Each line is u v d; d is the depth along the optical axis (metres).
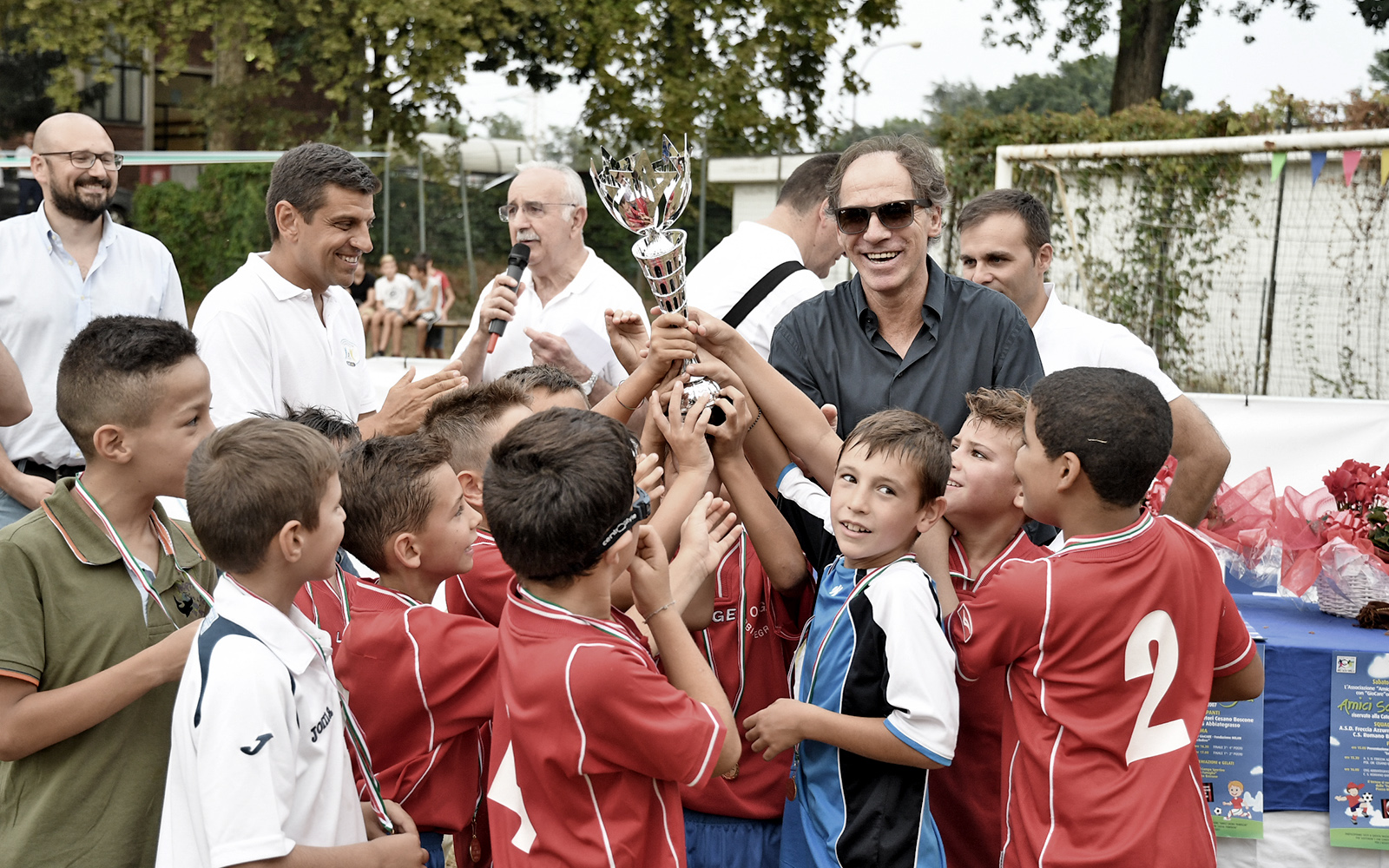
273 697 1.59
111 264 3.70
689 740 1.67
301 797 1.64
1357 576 2.71
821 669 2.04
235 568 1.67
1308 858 2.49
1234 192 7.82
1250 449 4.66
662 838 1.75
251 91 17.75
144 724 1.87
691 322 2.22
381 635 1.90
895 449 1.97
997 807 2.21
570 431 1.72
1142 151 5.94
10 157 8.75
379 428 2.83
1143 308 7.98
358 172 3.03
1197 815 1.94
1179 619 1.99
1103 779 1.91
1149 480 1.97
